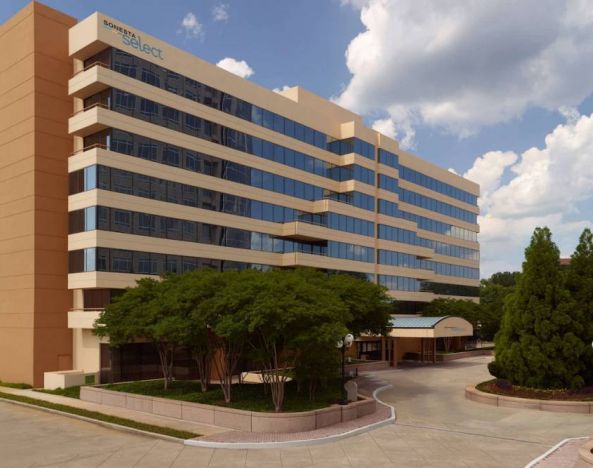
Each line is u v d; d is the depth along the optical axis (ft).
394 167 209.26
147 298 94.27
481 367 158.51
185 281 85.10
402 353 190.90
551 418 77.30
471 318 215.72
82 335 121.39
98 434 67.46
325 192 180.86
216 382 113.91
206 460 54.49
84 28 120.57
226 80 147.02
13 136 125.08
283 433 65.21
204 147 138.62
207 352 90.12
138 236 120.88
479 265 291.58
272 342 72.13
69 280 120.16
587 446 52.34
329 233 171.83
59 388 109.40
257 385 95.81
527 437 65.05
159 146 127.44
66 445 61.62
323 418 69.51
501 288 335.26
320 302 72.54
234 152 147.33
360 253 186.50
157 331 78.64
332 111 196.03
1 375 124.88
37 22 121.49
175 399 80.79
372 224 193.88
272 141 160.45
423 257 235.81
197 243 134.51
